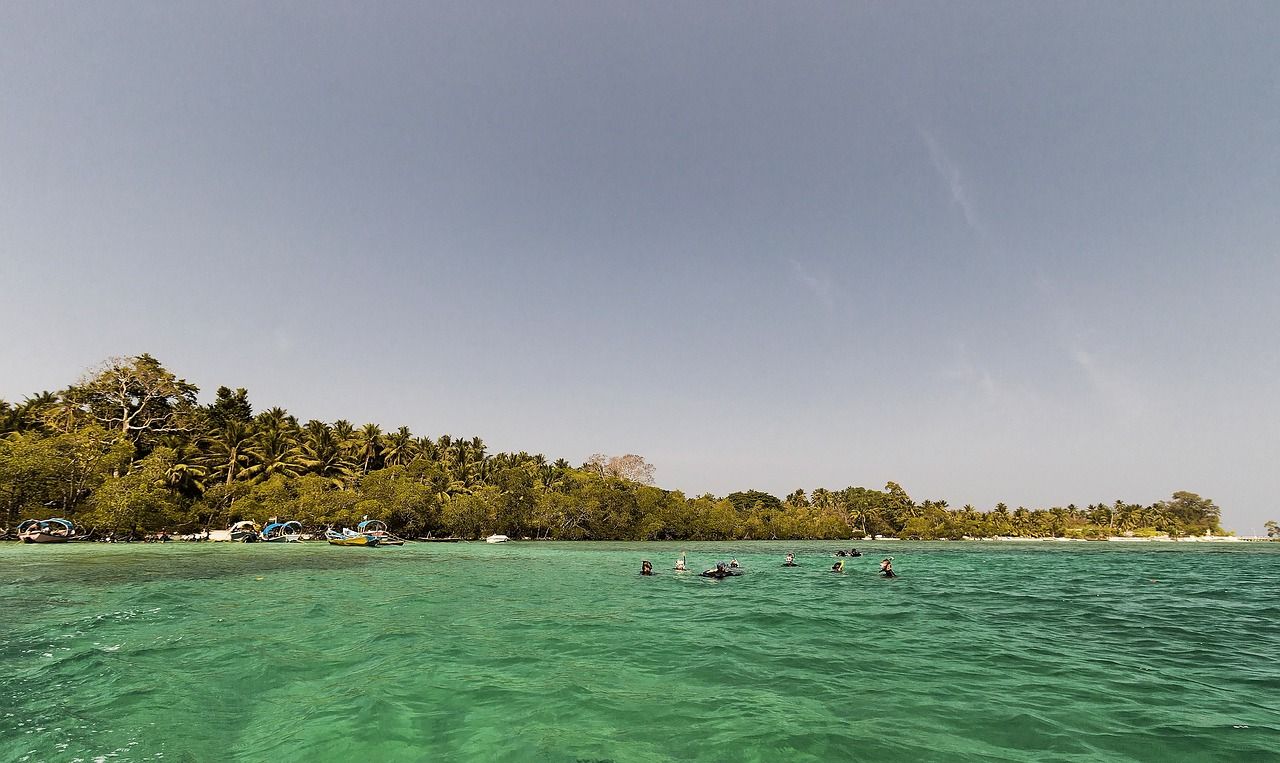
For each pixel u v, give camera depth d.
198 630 14.32
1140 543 153.75
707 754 6.95
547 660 11.67
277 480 75.69
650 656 12.11
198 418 83.00
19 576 25.47
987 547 101.00
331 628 14.89
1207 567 45.94
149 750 6.96
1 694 8.98
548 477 114.44
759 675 10.64
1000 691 9.71
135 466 65.06
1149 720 8.34
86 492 59.38
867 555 60.19
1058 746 7.32
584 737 7.48
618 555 52.28
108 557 36.91
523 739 7.39
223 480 79.69
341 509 77.56
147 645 12.48
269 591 22.38
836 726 7.93
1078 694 9.59
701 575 31.66
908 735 7.64
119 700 8.78
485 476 110.50
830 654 12.44
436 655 12.00
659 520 97.44
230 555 42.28
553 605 19.75
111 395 75.88
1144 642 14.24
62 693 9.08
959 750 7.15
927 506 175.00
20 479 52.28
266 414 90.25
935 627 16.06
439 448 112.69
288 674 10.41
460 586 25.39
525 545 74.06
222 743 7.22
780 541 111.44
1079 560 55.41
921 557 58.38
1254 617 18.56
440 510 87.12
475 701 8.94
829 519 136.88
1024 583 30.19
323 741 7.29
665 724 7.97
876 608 19.78
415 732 7.63
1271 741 7.55
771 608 19.48
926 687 9.91
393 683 9.89
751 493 171.25
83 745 7.08
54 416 72.81
